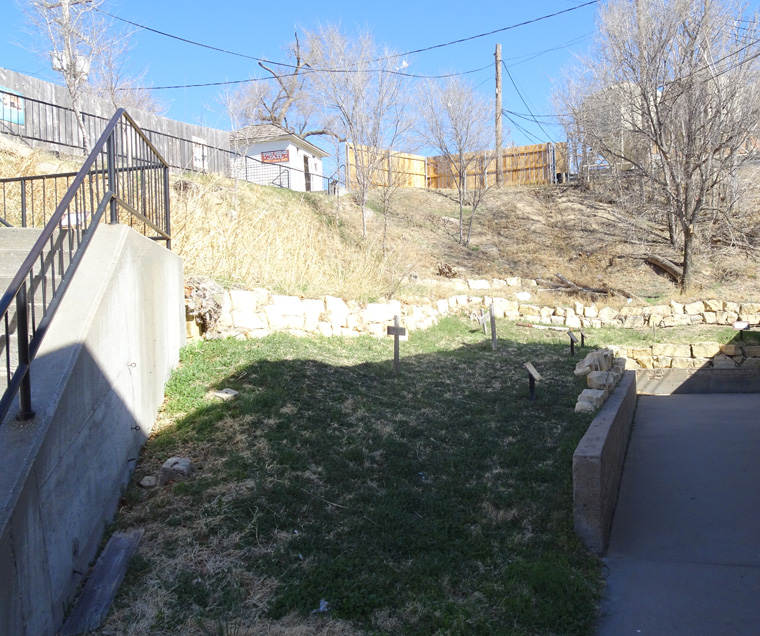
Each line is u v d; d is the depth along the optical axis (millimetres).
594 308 16516
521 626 3988
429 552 4676
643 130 18797
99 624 3693
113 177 5926
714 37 17266
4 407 3354
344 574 4285
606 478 5516
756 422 9406
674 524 5750
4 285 5055
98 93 19281
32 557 3316
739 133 17344
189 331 8242
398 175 25641
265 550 4457
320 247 15055
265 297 9773
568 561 4758
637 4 17625
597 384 8742
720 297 16766
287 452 5684
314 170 28797
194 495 4969
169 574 4145
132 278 5602
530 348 12555
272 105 38438
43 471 3508
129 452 5277
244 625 3777
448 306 15492
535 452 6477
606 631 4062
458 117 23719
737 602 4352
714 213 21078
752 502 6145
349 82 20453
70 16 14422
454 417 7473
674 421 9875
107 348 4809
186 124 21766
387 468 5867
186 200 11891
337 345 10078
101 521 4473
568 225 23641
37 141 15930
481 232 23766
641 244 21031
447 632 3840
